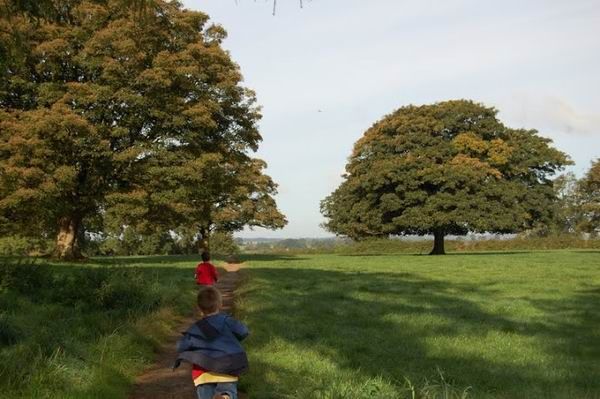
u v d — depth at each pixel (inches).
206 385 200.7
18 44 363.3
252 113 1425.9
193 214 1362.0
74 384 258.5
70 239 1327.5
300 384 281.6
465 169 1968.5
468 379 314.2
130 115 1194.6
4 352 278.5
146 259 1651.1
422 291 764.0
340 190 2289.6
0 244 1726.1
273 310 543.5
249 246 3878.0
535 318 542.0
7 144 1070.4
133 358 332.2
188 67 1194.6
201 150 1270.9
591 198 2209.6
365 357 361.1
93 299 505.7
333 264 1435.8
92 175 1252.5
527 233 3319.4
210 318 211.9
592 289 798.5
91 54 1150.3
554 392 289.4
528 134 2213.3
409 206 2038.6
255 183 2667.3
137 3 305.3
